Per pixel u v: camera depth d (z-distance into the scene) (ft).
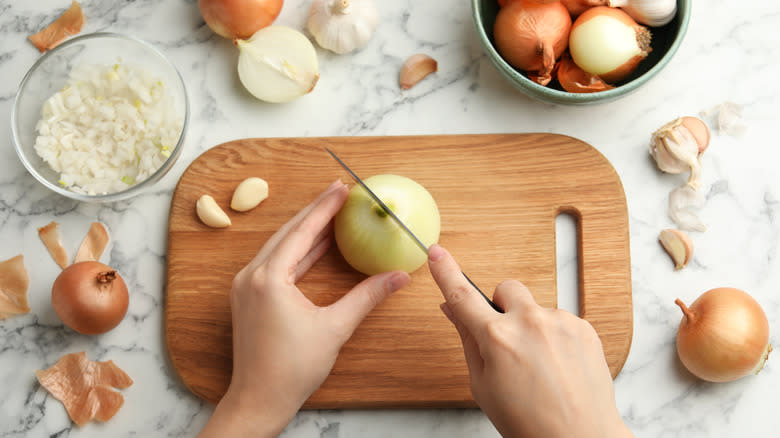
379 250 3.57
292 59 3.90
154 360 3.95
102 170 4.00
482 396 3.18
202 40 4.19
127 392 3.93
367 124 4.12
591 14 3.73
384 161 3.95
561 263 3.97
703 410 3.90
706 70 4.13
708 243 4.02
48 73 4.08
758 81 4.12
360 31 3.98
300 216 3.74
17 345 3.97
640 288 3.99
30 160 4.01
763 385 3.91
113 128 4.00
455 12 4.19
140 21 4.21
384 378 3.79
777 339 3.96
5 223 4.06
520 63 3.85
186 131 3.91
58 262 4.02
